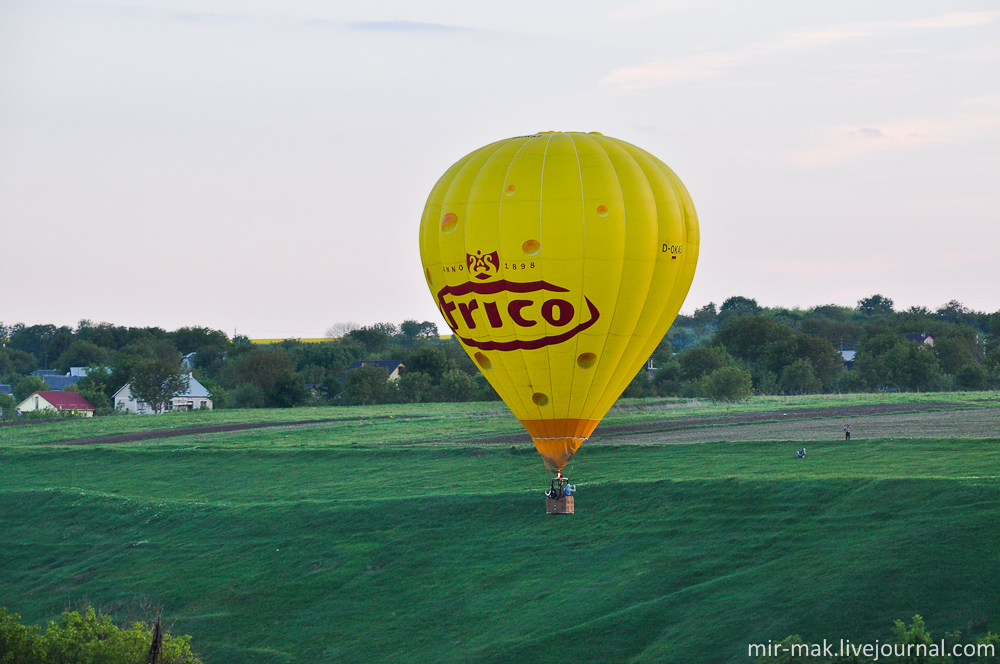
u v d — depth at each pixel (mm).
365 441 68812
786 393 120750
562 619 33938
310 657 35250
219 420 91000
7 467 68062
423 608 37312
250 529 47844
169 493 58156
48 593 44312
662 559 37062
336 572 41656
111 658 25984
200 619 39375
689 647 30109
